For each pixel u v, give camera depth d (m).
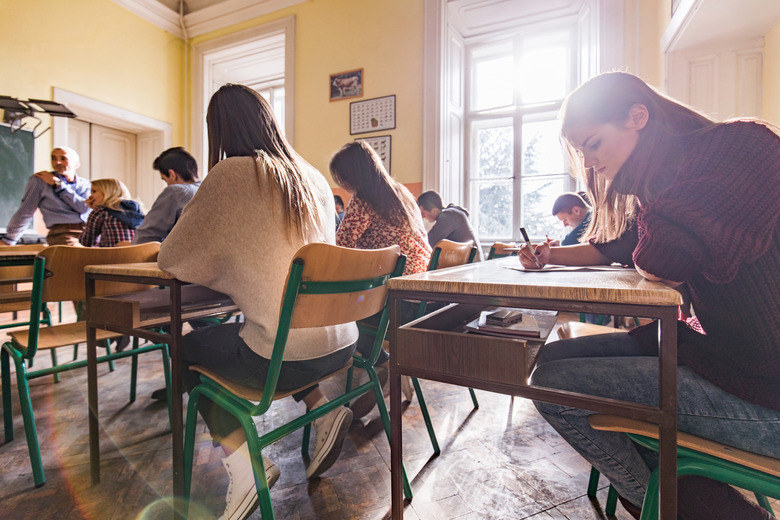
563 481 1.22
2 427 1.54
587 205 2.90
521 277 0.75
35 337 1.19
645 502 0.66
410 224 1.70
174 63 5.62
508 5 4.19
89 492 1.16
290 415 1.71
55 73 4.38
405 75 4.38
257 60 5.70
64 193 3.31
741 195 0.60
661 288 0.57
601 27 3.63
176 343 0.94
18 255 1.37
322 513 1.07
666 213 0.65
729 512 0.68
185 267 0.89
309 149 4.86
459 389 2.01
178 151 2.44
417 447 1.43
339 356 1.00
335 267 0.82
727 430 0.63
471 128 4.83
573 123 0.78
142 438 1.48
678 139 0.70
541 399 0.63
